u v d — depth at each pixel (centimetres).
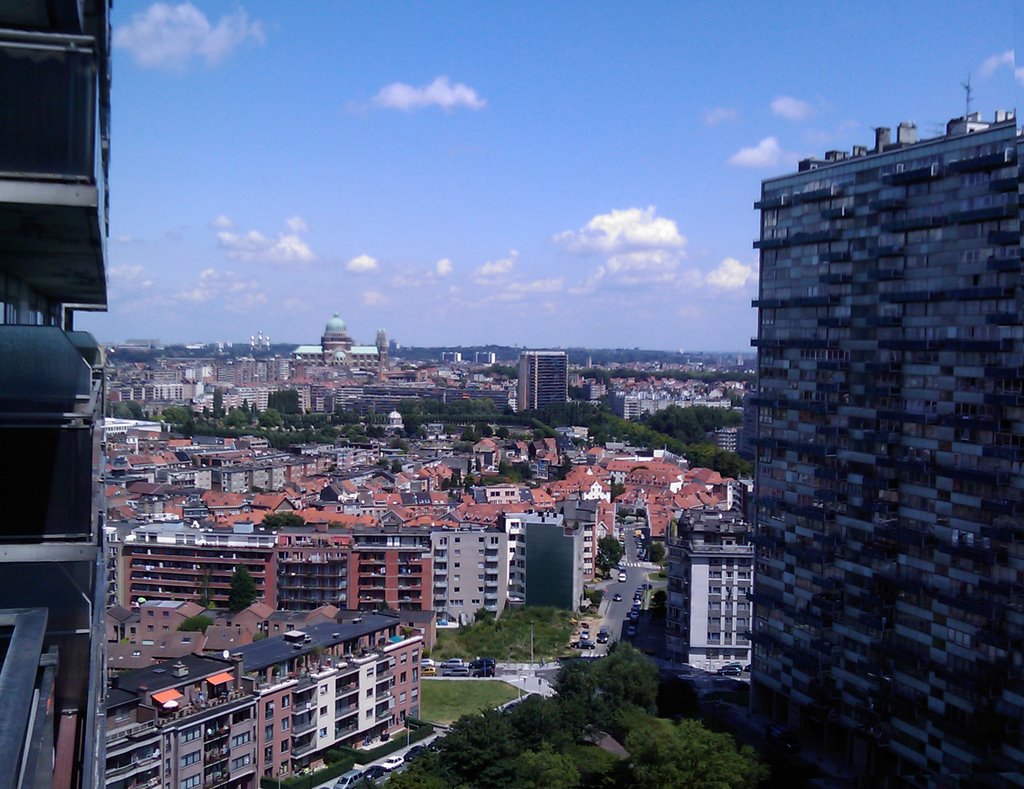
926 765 9450
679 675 14962
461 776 9738
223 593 17325
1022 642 8356
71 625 1820
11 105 1648
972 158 9212
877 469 10288
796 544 11675
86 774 1766
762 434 12425
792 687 11788
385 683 12706
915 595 9662
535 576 19088
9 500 1812
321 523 19188
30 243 2106
